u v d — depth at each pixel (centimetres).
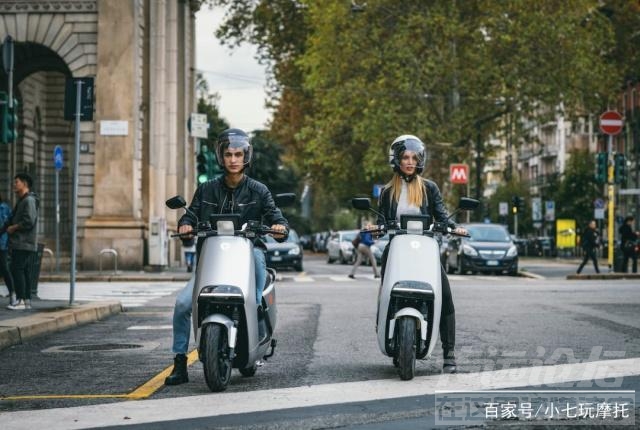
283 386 923
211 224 943
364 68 4994
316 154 5269
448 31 4728
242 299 889
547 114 5047
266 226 942
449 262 3978
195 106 4794
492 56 4844
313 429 731
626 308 1817
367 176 5103
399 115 4866
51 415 796
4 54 1975
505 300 2033
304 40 5769
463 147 5119
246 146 949
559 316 1648
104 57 3488
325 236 9262
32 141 4269
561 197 7344
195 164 4769
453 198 5406
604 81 4997
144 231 3525
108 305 1795
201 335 888
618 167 3584
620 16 5619
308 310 1808
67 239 3759
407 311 938
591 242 3616
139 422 764
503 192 8756
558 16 4803
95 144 3491
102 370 1062
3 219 1930
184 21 4503
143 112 3703
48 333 1465
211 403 838
